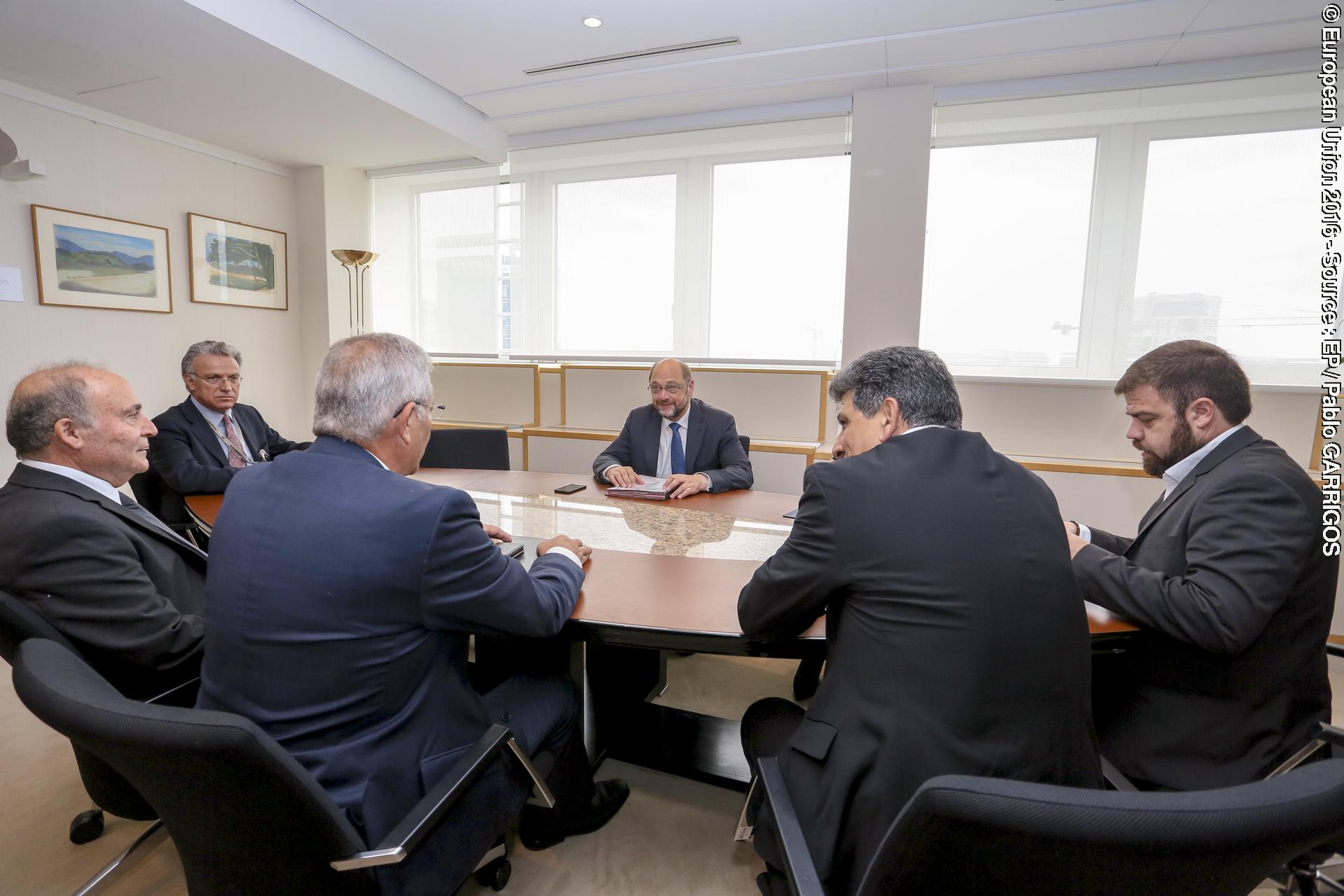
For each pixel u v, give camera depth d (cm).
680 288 412
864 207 333
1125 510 283
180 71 274
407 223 452
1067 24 266
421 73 324
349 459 94
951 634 80
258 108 315
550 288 434
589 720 167
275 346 415
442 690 98
